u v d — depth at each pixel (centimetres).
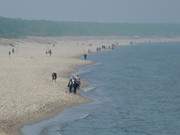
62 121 9412
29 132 8406
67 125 9156
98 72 18638
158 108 11212
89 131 8800
